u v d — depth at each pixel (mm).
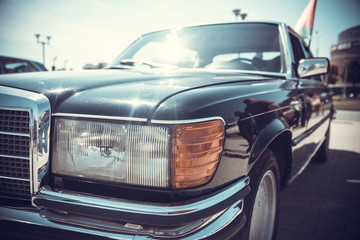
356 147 6281
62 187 1162
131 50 2682
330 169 4430
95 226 1053
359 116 15844
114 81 1404
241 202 1240
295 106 2139
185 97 1144
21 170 1226
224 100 1276
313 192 3420
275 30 2514
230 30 2590
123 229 1026
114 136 1079
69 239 1067
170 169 1037
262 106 1569
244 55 2426
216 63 2398
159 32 2783
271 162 1694
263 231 1897
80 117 1119
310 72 2297
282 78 2248
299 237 2375
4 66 5727
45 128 1159
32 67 6246
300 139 2365
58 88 1264
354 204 3064
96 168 1106
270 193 1881
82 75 1530
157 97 1131
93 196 1097
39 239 1111
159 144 1037
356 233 2449
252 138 1399
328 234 2428
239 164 1288
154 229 1012
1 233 1176
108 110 1102
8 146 1235
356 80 66812
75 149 1129
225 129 1193
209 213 1057
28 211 1156
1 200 1247
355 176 4066
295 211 2881
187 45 2557
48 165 1167
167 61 2471
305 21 7449
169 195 1050
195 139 1059
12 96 1225
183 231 1005
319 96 3303
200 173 1075
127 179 1073
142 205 1030
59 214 1107
